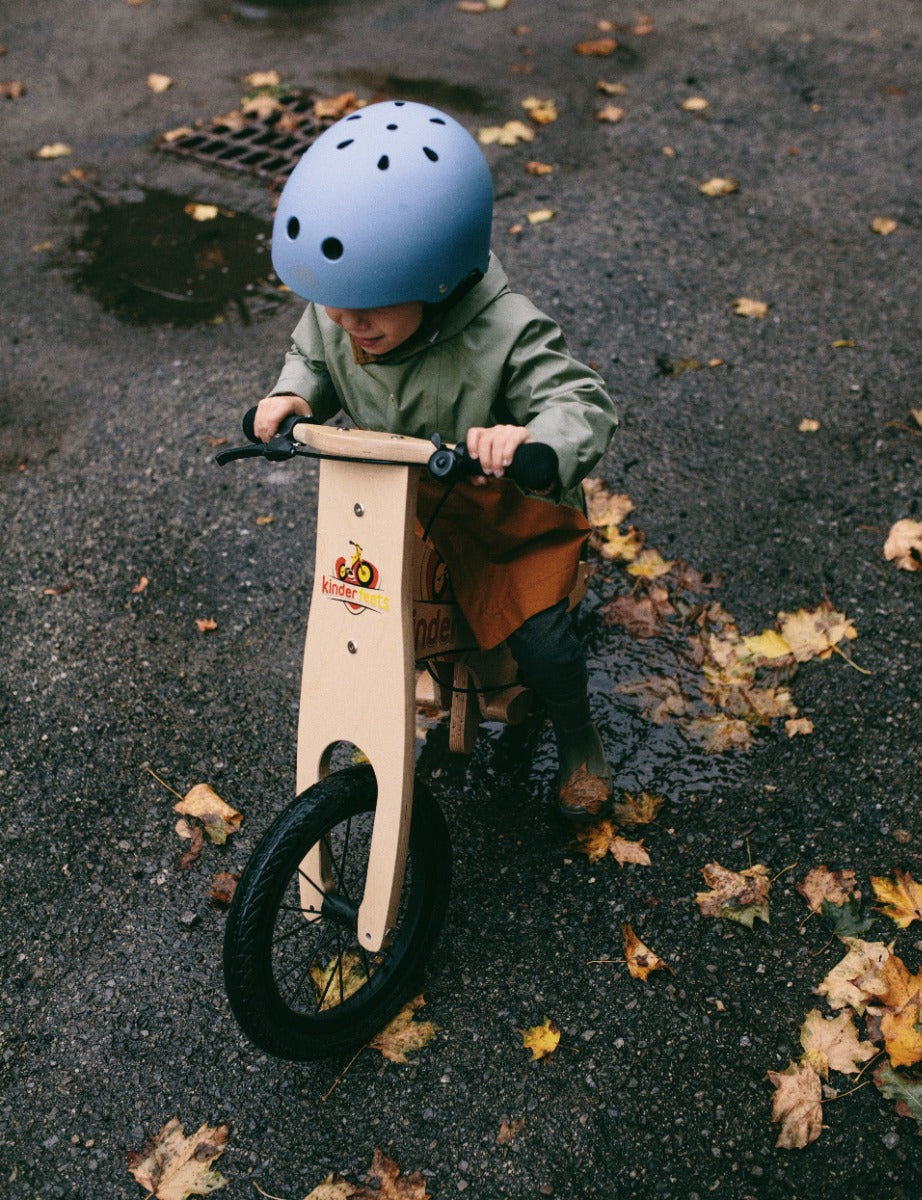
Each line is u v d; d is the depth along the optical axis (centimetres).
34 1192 205
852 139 522
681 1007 227
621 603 313
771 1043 220
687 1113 211
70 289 453
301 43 636
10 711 295
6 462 375
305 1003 232
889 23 629
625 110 554
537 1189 202
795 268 442
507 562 222
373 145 179
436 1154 208
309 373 216
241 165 525
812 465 354
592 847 256
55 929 246
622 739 280
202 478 364
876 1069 213
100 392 402
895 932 236
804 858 252
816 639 299
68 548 342
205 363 413
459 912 246
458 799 269
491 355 198
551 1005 228
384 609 194
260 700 295
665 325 416
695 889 247
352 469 192
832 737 277
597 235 464
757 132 532
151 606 323
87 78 607
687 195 488
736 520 337
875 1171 201
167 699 296
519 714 257
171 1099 218
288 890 252
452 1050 222
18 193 513
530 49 617
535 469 172
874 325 411
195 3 694
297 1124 213
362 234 174
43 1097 219
